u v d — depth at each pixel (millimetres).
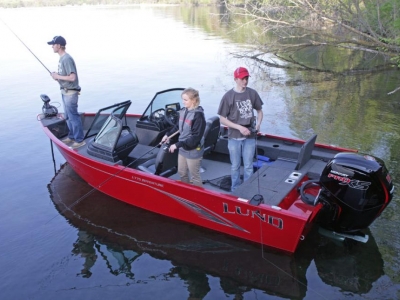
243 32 21766
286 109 9219
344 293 3553
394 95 10320
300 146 5223
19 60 15062
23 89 10922
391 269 3814
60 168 6277
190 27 24531
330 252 4078
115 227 4676
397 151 6582
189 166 4254
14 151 6914
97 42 19031
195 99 3963
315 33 14602
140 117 6031
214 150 5688
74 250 4297
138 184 4750
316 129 7801
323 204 3965
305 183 4082
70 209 5078
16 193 5512
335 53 16797
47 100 6418
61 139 6102
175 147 4086
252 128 4227
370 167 3627
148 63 14234
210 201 4227
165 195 4578
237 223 4207
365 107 9266
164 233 4539
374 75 12875
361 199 3689
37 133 7730
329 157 4805
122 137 5047
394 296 3488
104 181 5148
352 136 7363
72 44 18469
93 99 9953
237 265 3979
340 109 9148
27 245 4387
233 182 4516
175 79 11883
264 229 4035
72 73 5301
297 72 13680
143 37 20766
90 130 5688
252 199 3932
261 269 3914
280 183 4281
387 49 13312
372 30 13992
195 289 3686
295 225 3770
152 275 3891
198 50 16812
